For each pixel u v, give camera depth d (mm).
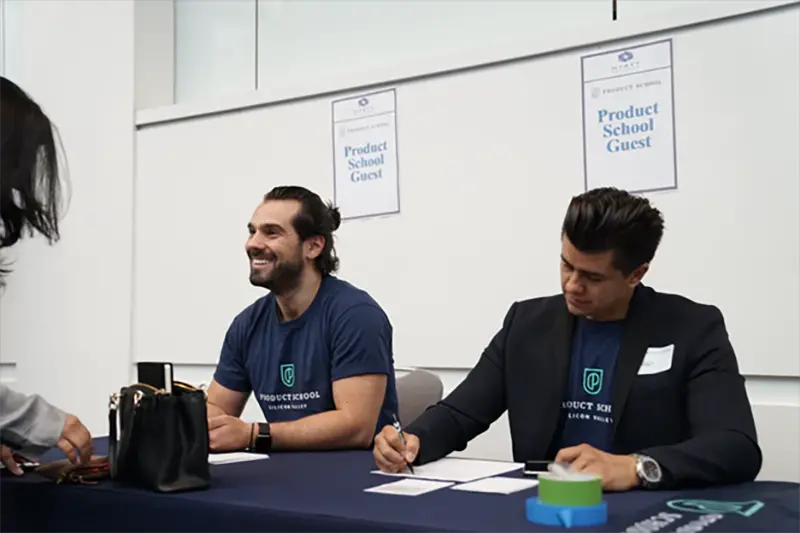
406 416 2051
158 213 3266
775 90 2102
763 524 933
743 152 2141
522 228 2471
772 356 2092
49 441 1249
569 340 1524
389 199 2721
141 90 3359
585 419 1490
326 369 1838
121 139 3355
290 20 3277
